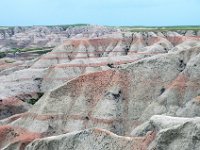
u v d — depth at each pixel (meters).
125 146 43.53
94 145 45.78
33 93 105.69
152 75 70.44
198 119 40.91
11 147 62.62
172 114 62.97
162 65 71.44
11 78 111.69
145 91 68.94
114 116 66.38
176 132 40.88
